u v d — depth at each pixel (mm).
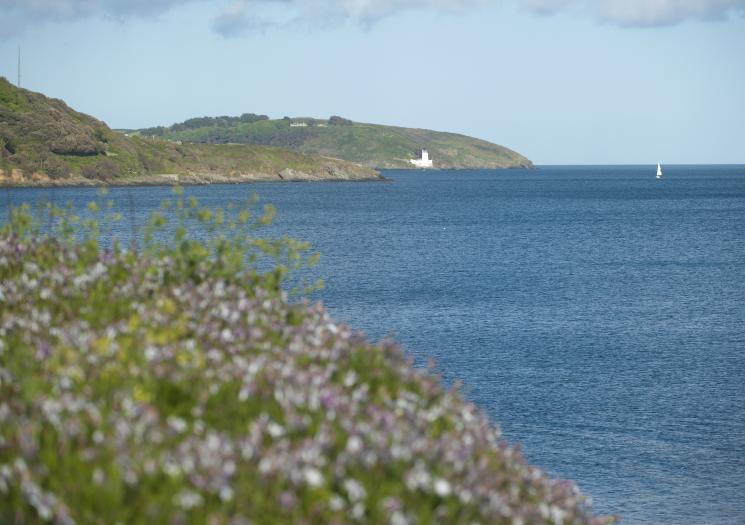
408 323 106062
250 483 13117
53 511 12086
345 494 13391
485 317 111312
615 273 165625
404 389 17922
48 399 14758
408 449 14352
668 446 59094
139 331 18719
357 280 145375
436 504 13742
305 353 18719
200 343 18766
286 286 128625
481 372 80562
